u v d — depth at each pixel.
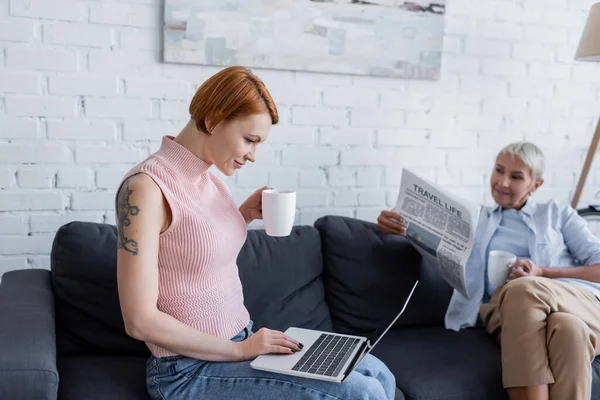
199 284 1.37
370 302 2.03
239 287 1.51
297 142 2.30
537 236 2.19
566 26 2.63
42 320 1.46
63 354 1.68
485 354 1.86
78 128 2.04
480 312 2.07
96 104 2.04
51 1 1.95
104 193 2.10
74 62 2.00
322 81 2.30
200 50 2.10
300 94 2.28
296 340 1.42
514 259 1.97
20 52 1.94
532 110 2.65
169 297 1.35
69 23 1.98
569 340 1.69
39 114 1.99
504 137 2.62
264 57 2.19
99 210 2.10
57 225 2.06
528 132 2.66
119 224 1.26
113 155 2.09
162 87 2.10
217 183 1.50
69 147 2.04
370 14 2.30
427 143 2.50
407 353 1.84
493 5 2.51
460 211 1.93
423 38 2.39
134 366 1.62
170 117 2.13
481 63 2.53
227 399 1.29
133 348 1.71
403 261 2.08
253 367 1.30
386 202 2.48
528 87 2.62
